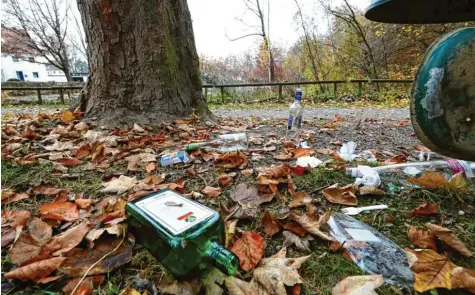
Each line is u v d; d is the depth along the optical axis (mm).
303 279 667
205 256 637
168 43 2566
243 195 1093
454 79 684
